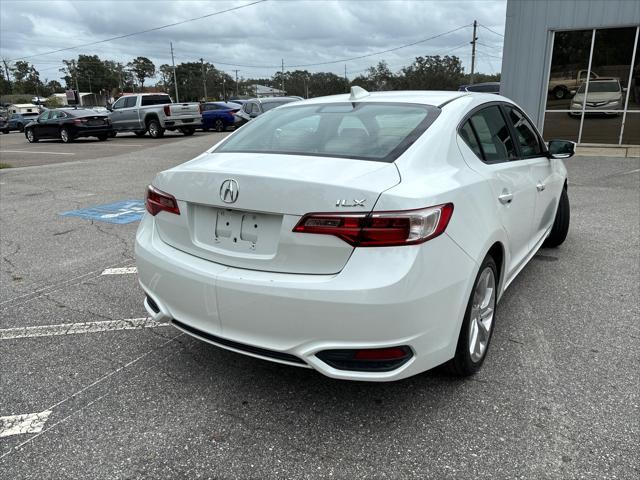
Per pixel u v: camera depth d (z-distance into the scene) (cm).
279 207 231
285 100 2075
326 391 282
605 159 1212
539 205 399
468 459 228
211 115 2573
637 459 224
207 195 254
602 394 272
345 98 342
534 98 1375
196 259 264
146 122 2270
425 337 233
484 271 282
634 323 354
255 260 242
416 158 253
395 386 284
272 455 234
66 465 229
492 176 294
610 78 1306
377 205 218
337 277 222
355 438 244
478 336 286
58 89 12631
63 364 313
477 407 264
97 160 1382
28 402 275
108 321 371
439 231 229
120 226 640
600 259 490
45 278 459
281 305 229
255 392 282
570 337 336
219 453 236
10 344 338
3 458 234
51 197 841
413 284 220
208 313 254
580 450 231
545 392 275
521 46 1354
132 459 232
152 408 269
